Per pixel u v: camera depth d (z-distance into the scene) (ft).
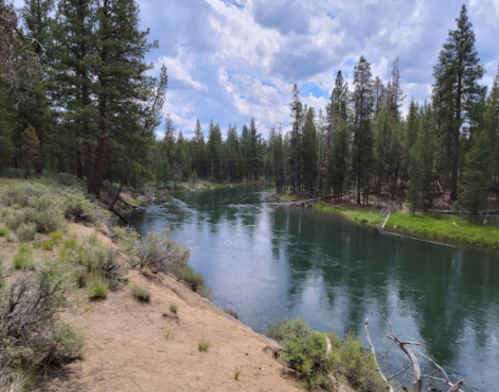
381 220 103.65
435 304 41.27
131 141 79.10
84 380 10.17
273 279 48.60
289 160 191.83
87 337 13.44
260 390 12.45
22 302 10.09
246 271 51.67
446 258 62.75
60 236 27.17
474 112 108.78
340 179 152.05
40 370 9.96
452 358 29.37
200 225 88.12
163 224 86.43
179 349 14.61
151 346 14.17
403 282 49.11
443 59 113.91
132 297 19.83
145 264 27.66
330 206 142.61
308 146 172.45
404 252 67.05
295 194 184.75
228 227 88.22
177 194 201.16
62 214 34.27
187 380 11.84
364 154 136.77
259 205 147.84
